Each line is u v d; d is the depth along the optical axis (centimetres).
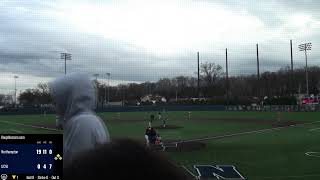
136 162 125
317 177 2014
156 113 7688
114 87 12150
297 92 10350
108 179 122
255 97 9931
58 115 352
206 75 11806
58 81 349
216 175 2041
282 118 6019
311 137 3700
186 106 8731
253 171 2152
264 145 3170
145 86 12525
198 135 3925
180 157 2536
